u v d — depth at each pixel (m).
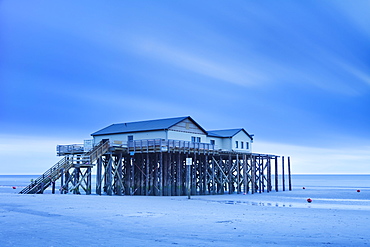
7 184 107.25
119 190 42.19
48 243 11.52
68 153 44.28
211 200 35.00
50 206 23.27
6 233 13.20
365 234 15.05
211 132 57.75
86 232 13.85
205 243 12.23
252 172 53.72
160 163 40.66
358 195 52.03
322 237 14.09
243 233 14.64
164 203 29.09
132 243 11.88
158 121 48.56
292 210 26.22
